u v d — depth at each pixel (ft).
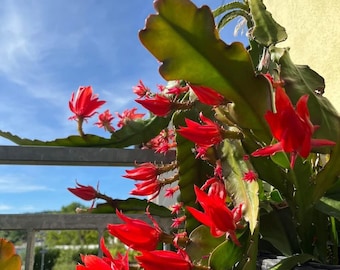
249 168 1.24
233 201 1.29
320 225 1.32
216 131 1.28
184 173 1.60
